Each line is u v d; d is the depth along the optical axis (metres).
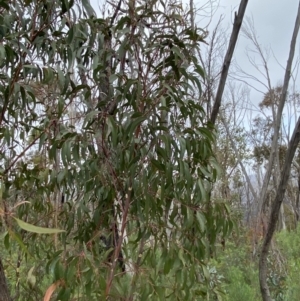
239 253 4.08
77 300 1.34
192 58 1.41
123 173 1.48
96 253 1.44
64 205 1.78
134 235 1.75
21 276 1.94
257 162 11.10
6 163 1.81
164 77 1.36
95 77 1.43
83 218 1.69
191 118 1.37
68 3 1.49
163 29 1.48
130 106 1.41
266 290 1.93
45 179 1.81
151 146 1.28
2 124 1.81
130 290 1.40
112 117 1.31
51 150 1.39
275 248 4.12
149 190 1.32
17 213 1.78
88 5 1.60
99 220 1.61
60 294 1.16
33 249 1.87
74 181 1.79
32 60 1.54
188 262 1.38
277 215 1.82
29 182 1.85
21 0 1.55
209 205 1.41
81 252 1.26
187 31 1.41
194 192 1.35
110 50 1.54
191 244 1.39
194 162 1.36
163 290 1.34
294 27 1.90
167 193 1.33
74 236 1.77
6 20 1.44
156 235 1.43
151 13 1.46
